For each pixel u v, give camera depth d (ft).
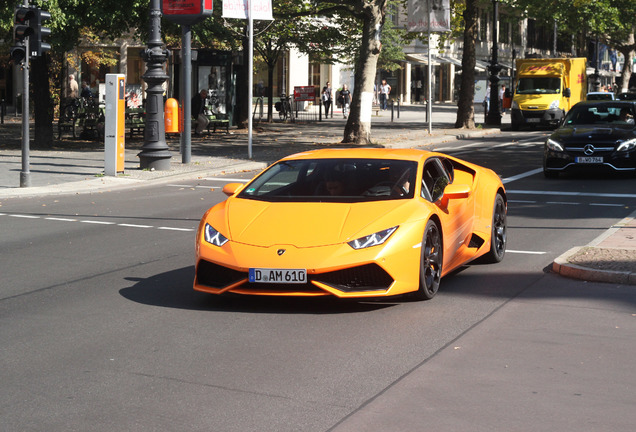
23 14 53.01
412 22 104.83
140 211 45.19
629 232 34.32
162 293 26.00
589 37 215.72
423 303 24.30
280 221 23.65
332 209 24.03
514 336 20.81
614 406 15.78
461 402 16.02
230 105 109.70
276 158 74.95
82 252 33.32
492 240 30.01
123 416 15.39
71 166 67.56
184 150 68.90
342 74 189.67
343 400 16.19
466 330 21.40
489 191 30.01
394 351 19.52
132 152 80.07
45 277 28.58
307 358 18.99
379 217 23.44
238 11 72.49
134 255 32.65
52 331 21.54
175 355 19.30
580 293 25.54
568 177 59.62
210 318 22.77
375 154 27.17
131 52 158.30
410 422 14.98
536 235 36.63
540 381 17.30
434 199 26.16
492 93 132.16
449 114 173.88
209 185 58.18
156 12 63.82
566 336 20.80
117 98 60.95
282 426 14.83
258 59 139.95
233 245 23.07
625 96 121.80
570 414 15.35
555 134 58.54
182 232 38.27
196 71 106.63
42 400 16.29
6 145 87.45
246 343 20.26
